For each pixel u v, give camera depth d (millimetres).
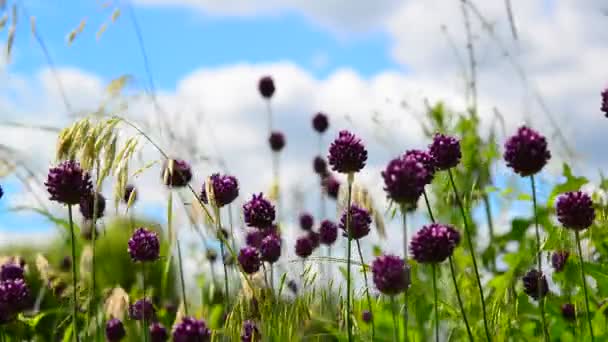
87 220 966
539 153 797
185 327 789
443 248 782
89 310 825
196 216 863
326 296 901
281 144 1696
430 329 935
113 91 849
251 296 846
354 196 925
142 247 912
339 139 820
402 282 780
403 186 773
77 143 809
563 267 964
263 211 991
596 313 915
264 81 1726
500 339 911
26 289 874
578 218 815
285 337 848
